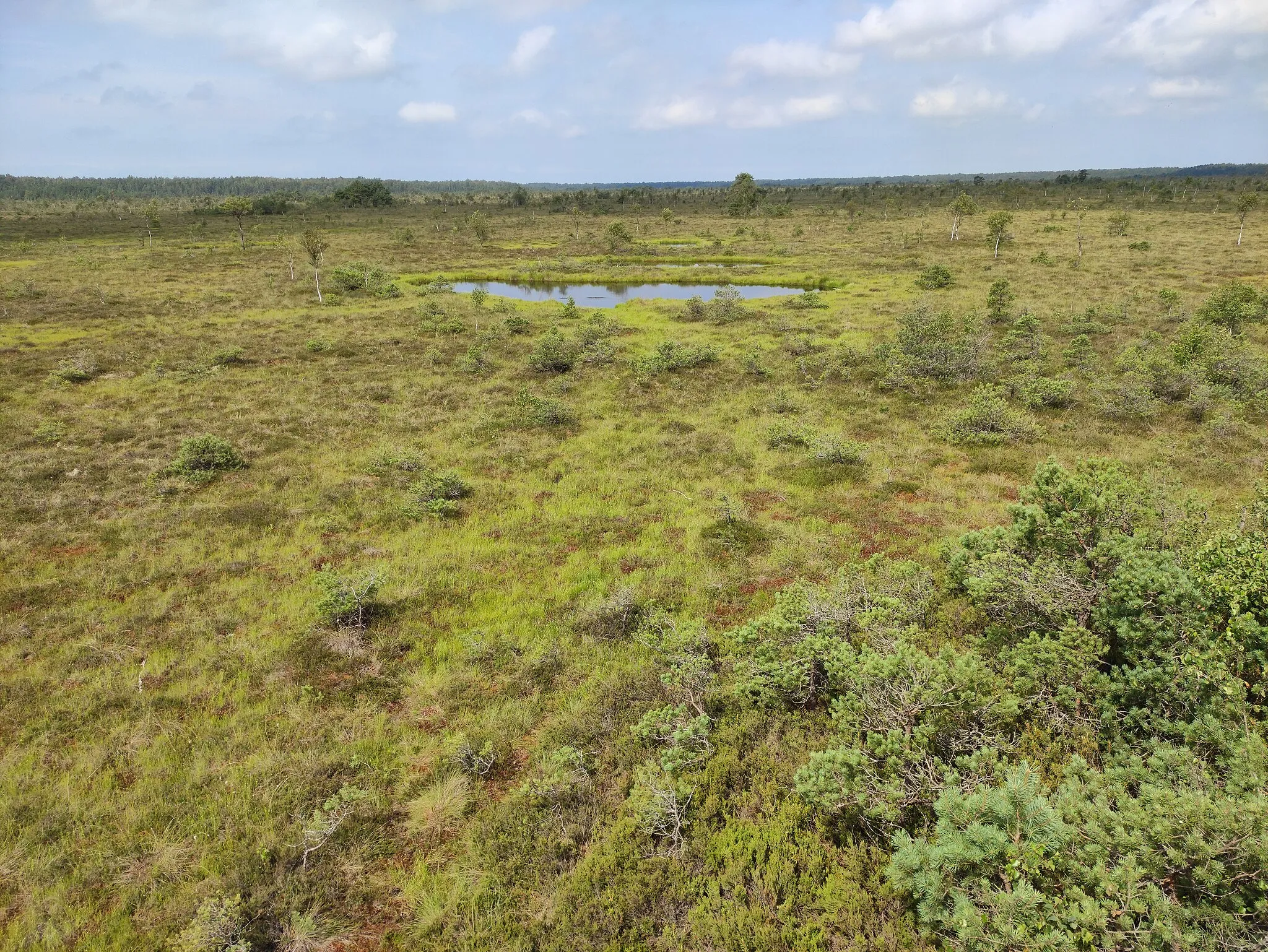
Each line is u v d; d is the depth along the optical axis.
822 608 9.65
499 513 15.59
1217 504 14.03
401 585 12.50
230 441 19.88
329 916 6.51
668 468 17.98
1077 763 6.30
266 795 7.83
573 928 6.17
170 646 10.71
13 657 10.38
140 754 8.50
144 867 6.98
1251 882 4.95
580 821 7.42
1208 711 6.52
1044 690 7.81
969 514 14.76
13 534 14.29
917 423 20.98
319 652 10.51
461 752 8.39
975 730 7.22
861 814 6.78
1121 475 10.20
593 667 10.22
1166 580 7.49
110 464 18.05
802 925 5.96
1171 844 5.11
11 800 7.74
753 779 7.68
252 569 13.09
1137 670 7.21
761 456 18.67
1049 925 5.02
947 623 10.32
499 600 12.09
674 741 8.20
